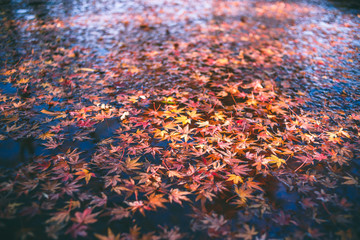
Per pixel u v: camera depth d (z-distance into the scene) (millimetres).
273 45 4312
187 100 2863
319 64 3730
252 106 2791
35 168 1923
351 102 2879
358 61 3828
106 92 2943
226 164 2057
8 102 2668
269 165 2057
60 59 3629
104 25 4883
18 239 1436
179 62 3684
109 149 2158
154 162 2055
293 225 1591
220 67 3592
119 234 1495
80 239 1459
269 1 6801
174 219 1606
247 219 1621
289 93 3035
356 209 1700
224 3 6523
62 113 2561
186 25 5023
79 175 1893
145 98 2861
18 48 3877
